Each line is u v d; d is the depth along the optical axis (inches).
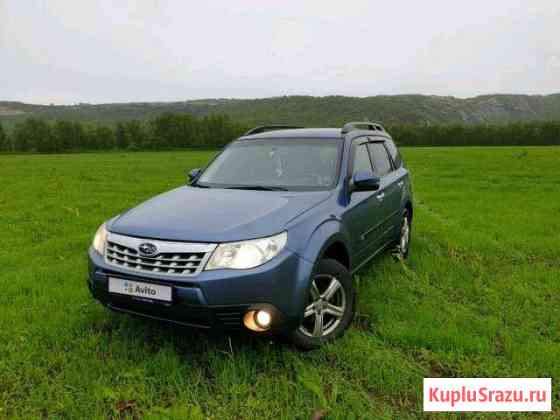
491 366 127.1
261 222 125.6
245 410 109.6
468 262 232.1
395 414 108.8
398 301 173.9
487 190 550.0
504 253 247.9
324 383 120.2
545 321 158.1
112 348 138.2
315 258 127.9
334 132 191.5
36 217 385.1
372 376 123.0
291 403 111.1
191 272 116.5
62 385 120.0
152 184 685.3
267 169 175.2
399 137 4360.2
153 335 146.6
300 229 128.9
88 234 312.8
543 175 717.9
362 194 173.2
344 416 106.3
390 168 225.1
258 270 115.8
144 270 120.7
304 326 137.8
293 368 127.6
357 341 139.5
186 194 159.6
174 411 106.1
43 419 108.9
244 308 115.2
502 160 1095.6
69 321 157.2
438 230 308.5
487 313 166.9
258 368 127.0
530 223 330.6
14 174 919.0
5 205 463.8
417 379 121.1
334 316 142.9
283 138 191.3
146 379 121.3
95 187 642.8
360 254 170.7
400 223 225.1
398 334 143.5
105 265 127.9
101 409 110.7
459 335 142.7
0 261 243.8
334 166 168.7
